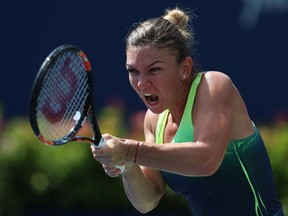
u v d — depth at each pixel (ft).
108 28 101.14
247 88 99.35
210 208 45.83
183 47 42.73
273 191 46.55
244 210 45.32
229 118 42.19
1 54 103.71
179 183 45.93
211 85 42.70
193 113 43.01
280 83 98.68
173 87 42.80
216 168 41.37
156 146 40.98
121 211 88.48
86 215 88.84
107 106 100.78
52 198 89.30
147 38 41.70
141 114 93.30
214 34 99.25
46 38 102.58
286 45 98.48
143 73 42.01
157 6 99.35
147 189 47.16
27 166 89.30
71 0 101.81
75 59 42.80
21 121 98.37
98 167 88.12
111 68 101.24
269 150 86.07
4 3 103.50
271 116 98.58
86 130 87.45
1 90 103.60
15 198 89.25
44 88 40.98
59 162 88.53
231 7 99.04
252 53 99.14
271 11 98.68
